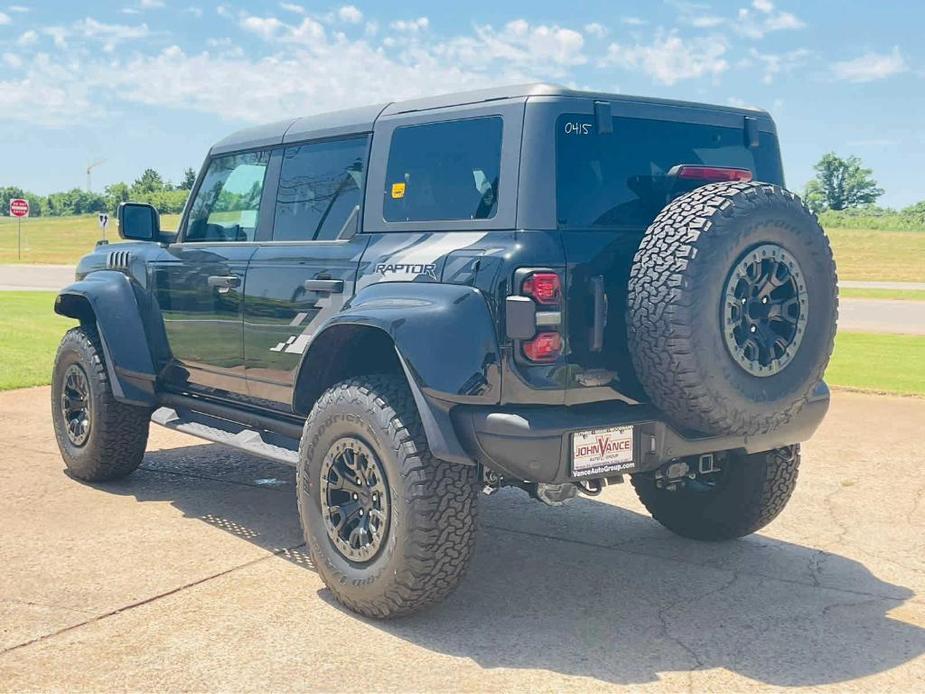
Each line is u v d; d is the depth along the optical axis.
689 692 3.31
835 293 3.81
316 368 4.30
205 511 5.47
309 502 4.12
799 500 5.91
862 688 3.37
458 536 3.72
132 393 5.65
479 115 3.92
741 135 4.45
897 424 8.24
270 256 4.72
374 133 4.39
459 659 3.55
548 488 3.79
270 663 3.48
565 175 3.76
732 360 3.54
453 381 3.56
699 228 3.48
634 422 3.72
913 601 4.23
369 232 4.30
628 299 3.60
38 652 3.54
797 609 4.12
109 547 4.79
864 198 108.19
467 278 3.67
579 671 3.47
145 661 3.48
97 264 6.19
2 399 9.01
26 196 136.62
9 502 5.59
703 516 4.98
